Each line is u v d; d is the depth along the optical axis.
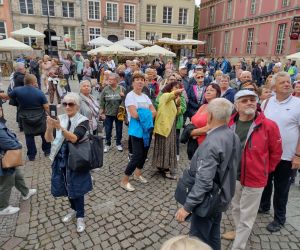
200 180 2.25
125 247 3.20
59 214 3.81
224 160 2.28
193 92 6.14
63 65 14.23
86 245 3.22
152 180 4.89
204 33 39.06
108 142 6.46
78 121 3.16
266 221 3.69
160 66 15.66
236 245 2.94
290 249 3.17
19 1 29.86
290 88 3.22
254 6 27.58
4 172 3.48
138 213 3.87
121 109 5.95
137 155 4.34
